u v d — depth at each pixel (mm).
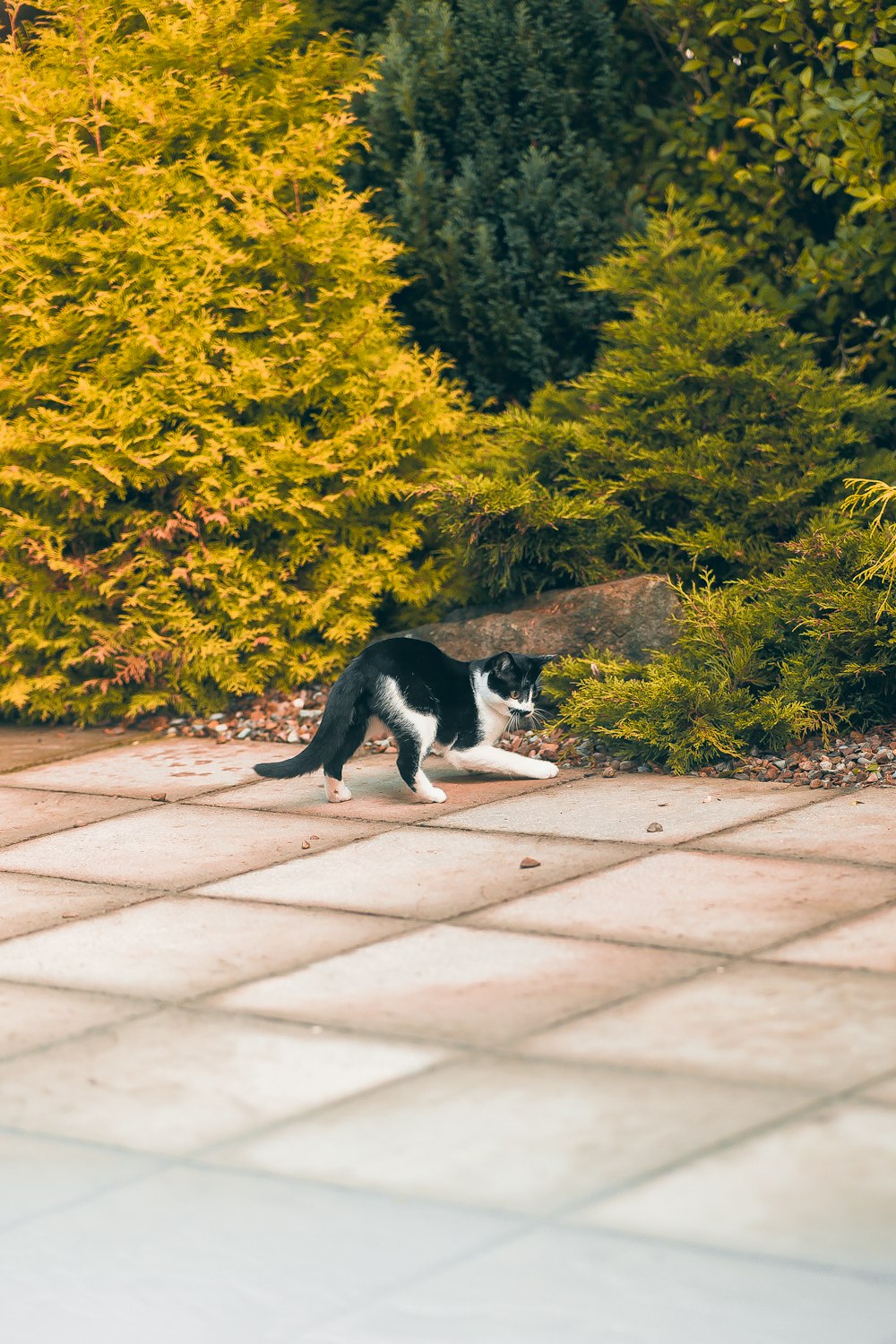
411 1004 5430
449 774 9023
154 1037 5273
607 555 10461
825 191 10680
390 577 10906
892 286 10883
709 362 10359
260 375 10445
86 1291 3758
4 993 5773
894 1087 4566
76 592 10625
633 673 9328
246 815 8234
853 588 8875
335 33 11977
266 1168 4297
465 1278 3723
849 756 8500
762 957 5691
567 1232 3893
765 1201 3984
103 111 10883
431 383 11000
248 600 10531
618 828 7562
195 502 10547
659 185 11820
